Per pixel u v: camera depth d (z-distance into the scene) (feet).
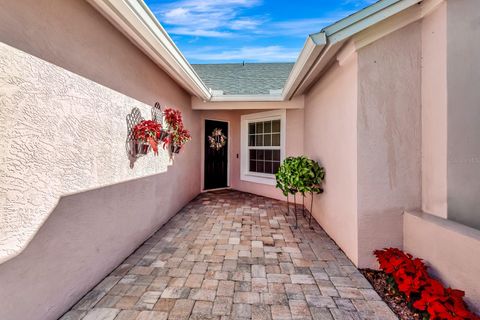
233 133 26.78
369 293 7.85
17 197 5.27
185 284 8.30
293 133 20.59
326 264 9.80
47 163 6.01
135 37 9.32
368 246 9.37
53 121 6.16
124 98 9.58
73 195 6.94
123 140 9.56
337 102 11.63
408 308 7.07
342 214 11.09
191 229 13.83
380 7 8.46
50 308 6.20
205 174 24.93
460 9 7.95
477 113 7.93
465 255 6.49
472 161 7.95
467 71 7.97
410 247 8.83
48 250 6.12
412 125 9.20
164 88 13.80
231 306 7.21
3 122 4.97
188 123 19.36
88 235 7.64
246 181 25.02
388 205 9.29
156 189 13.17
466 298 6.42
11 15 5.09
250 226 14.53
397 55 9.16
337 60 11.04
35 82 5.64
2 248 4.98
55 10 6.21
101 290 7.84
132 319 6.61
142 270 9.17
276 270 9.32
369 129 9.27
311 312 6.95
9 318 5.14
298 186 13.87
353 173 9.70
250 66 28.50
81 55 7.16
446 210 8.08
